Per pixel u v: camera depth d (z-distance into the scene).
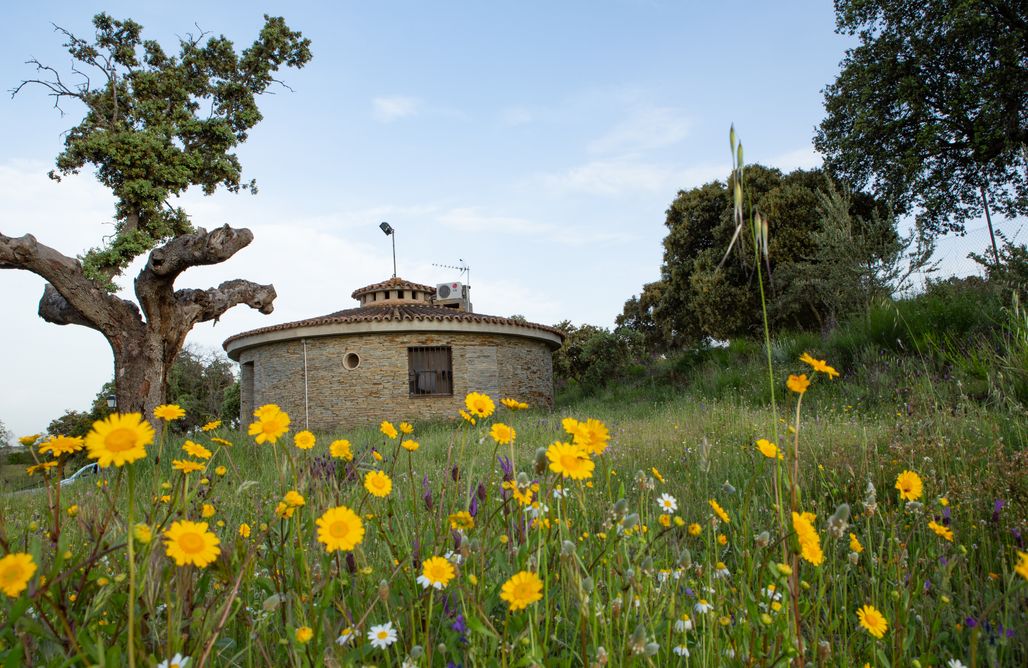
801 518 1.54
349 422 19.62
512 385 21.39
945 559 2.31
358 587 1.79
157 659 1.41
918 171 19.75
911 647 1.93
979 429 5.07
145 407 16.02
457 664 1.53
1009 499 3.35
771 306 19.64
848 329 13.50
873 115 19.75
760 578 1.78
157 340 16.20
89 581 1.45
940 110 19.33
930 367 9.66
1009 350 7.88
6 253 14.16
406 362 19.95
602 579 1.83
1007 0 17.61
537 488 1.86
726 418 8.31
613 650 1.55
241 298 17.45
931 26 18.33
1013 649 1.96
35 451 1.68
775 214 21.95
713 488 4.23
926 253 14.26
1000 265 11.56
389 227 27.05
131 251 16.86
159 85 19.58
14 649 1.22
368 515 2.18
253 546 1.69
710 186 26.33
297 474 1.82
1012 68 17.41
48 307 16.73
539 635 1.58
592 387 25.17
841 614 2.11
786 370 12.64
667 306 28.11
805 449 5.22
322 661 1.38
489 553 1.94
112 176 18.31
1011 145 17.67
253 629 1.71
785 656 1.46
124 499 2.80
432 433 13.54
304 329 19.89
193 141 20.14
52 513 1.68
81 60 19.16
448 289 27.61
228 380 44.84
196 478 2.03
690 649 1.71
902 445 4.53
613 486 4.10
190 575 1.49
